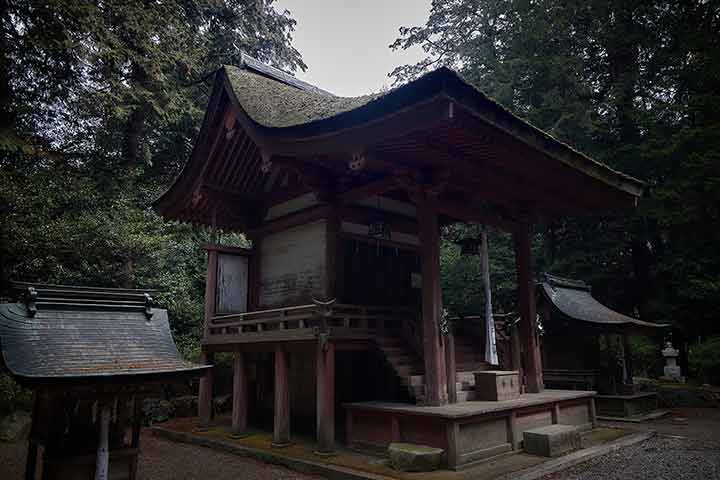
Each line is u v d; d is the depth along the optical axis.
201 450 9.04
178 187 11.39
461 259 21.14
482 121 6.04
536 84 21.12
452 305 20.92
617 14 20.52
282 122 8.66
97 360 5.12
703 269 17.86
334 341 8.29
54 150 17.17
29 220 13.43
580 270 20.56
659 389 15.40
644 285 20.77
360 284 10.36
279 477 7.03
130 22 16.48
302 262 10.55
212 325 10.63
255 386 12.10
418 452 6.54
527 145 6.94
